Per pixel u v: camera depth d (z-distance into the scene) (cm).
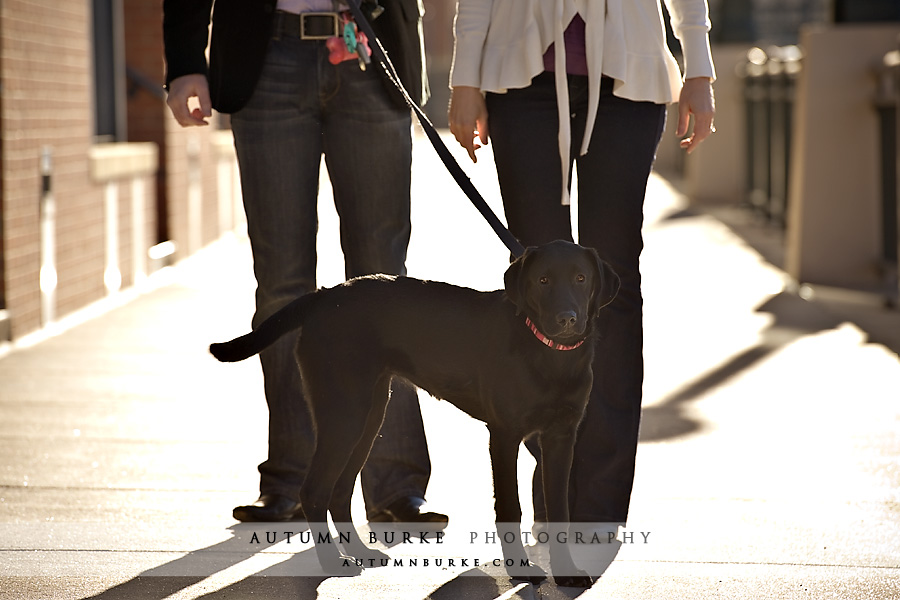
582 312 598
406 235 773
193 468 872
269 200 744
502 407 621
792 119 2262
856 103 1730
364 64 723
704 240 2297
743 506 780
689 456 909
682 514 762
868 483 835
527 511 777
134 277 1831
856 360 1269
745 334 1412
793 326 1461
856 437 963
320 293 662
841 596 615
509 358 617
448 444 956
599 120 714
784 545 699
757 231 2439
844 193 1742
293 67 732
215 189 2420
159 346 1356
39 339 1383
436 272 1817
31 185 1390
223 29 732
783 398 1102
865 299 1633
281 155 740
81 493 804
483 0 725
